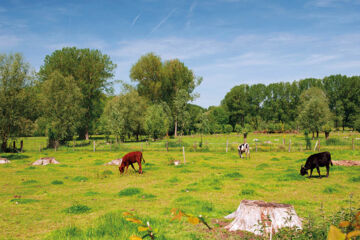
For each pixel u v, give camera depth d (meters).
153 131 49.41
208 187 12.94
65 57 57.59
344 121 89.44
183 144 39.97
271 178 15.16
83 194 12.15
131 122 54.91
